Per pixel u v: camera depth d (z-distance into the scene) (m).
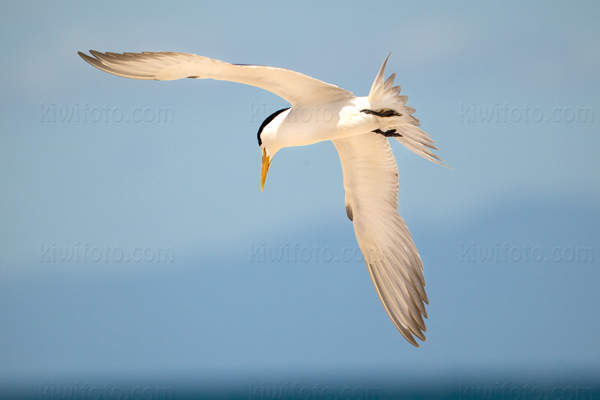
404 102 9.76
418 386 76.31
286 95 10.24
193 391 79.62
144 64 9.36
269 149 10.89
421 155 10.61
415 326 11.88
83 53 9.30
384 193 11.65
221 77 9.73
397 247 11.95
